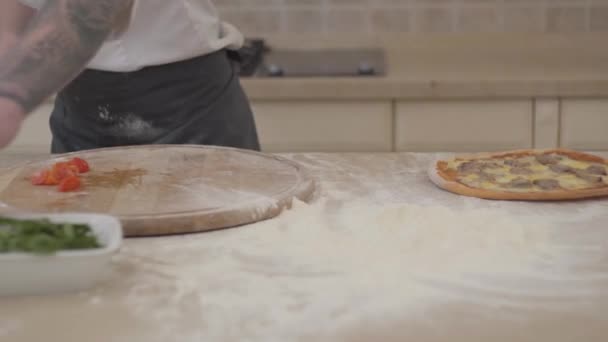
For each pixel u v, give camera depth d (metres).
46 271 0.86
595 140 1.98
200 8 1.50
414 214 1.07
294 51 2.38
